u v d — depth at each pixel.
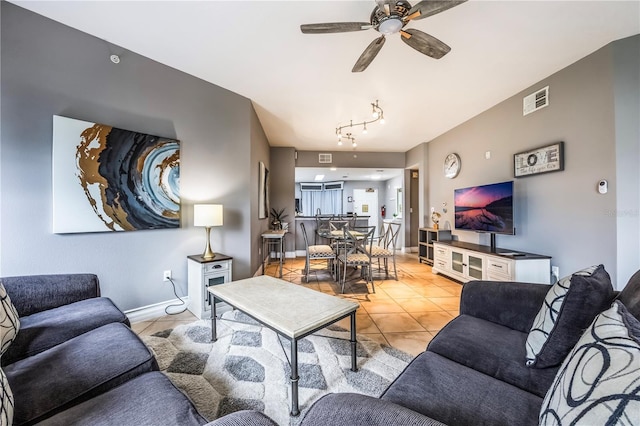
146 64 2.58
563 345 1.05
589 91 2.53
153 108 2.63
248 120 3.43
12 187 1.92
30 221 1.98
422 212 5.57
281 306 1.74
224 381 1.64
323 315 1.59
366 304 3.04
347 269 4.81
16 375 1.04
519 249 3.34
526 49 2.45
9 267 1.91
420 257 5.48
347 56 2.54
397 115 4.10
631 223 2.31
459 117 4.18
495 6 1.93
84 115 2.23
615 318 0.77
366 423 0.66
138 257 2.55
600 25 2.14
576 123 2.65
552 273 2.90
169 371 1.73
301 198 11.02
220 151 3.14
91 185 2.23
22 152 1.95
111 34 2.25
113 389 0.99
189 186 2.89
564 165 2.77
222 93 3.16
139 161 2.51
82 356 1.15
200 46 2.41
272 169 6.03
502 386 0.99
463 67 2.74
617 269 2.34
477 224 3.82
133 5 1.93
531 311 1.43
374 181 10.12
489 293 1.59
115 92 2.39
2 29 1.89
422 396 0.93
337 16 2.03
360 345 2.10
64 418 0.84
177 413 0.86
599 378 0.57
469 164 4.25
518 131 3.32
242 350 2.00
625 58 2.32
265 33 2.22
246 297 1.91
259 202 4.26
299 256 6.23
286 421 1.35
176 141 2.76
